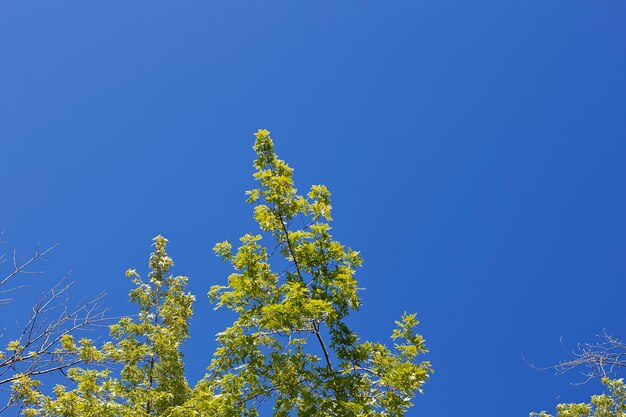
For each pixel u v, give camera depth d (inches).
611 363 245.3
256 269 389.4
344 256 394.3
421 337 378.0
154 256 569.3
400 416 346.0
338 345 375.2
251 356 371.9
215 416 367.6
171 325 530.0
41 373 309.3
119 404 445.1
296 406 353.4
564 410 534.0
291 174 415.8
